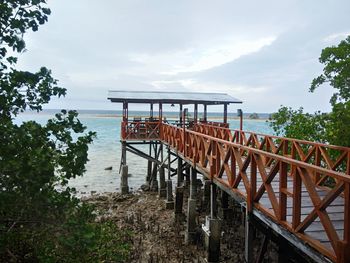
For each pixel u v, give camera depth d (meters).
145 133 19.41
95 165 27.62
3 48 3.77
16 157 3.62
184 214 13.88
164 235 11.75
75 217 4.34
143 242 11.09
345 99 10.39
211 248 9.24
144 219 13.67
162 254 10.16
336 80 10.29
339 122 9.22
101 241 6.17
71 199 4.80
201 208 14.62
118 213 14.45
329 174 4.06
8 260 4.88
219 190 15.17
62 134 4.06
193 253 10.22
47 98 4.00
